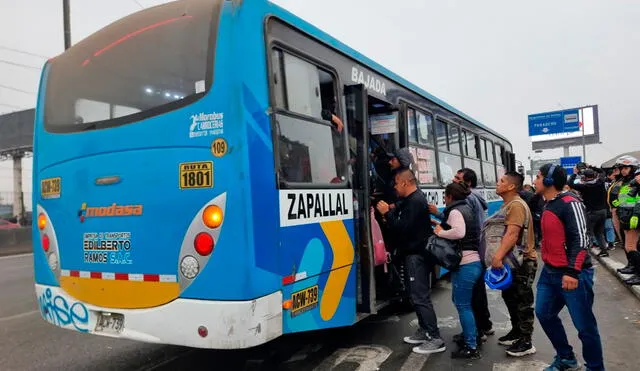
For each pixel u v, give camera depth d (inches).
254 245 127.3
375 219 207.3
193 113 134.3
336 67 181.5
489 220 182.5
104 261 147.8
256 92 134.2
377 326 231.0
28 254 661.3
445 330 224.1
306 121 156.4
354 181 180.7
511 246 172.9
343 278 168.4
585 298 149.3
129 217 142.6
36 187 171.6
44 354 204.2
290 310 140.2
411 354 189.3
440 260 179.2
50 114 171.0
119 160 145.9
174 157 135.9
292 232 142.6
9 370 185.3
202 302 128.8
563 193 156.4
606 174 518.9
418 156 259.0
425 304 191.0
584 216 150.9
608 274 354.3
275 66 145.0
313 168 156.8
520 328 187.2
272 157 136.6
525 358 182.7
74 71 166.2
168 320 133.9
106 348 211.6
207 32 137.2
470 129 372.5
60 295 159.0
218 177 128.8
